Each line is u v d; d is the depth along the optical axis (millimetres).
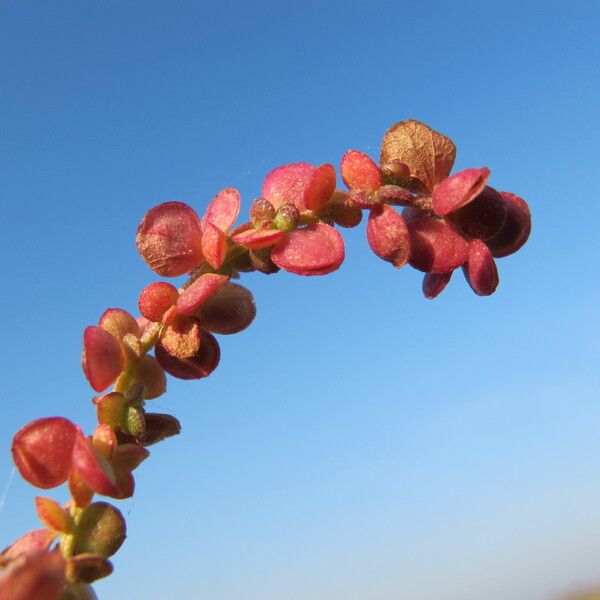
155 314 55
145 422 53
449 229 56
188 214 58
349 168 57
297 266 55
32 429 48
